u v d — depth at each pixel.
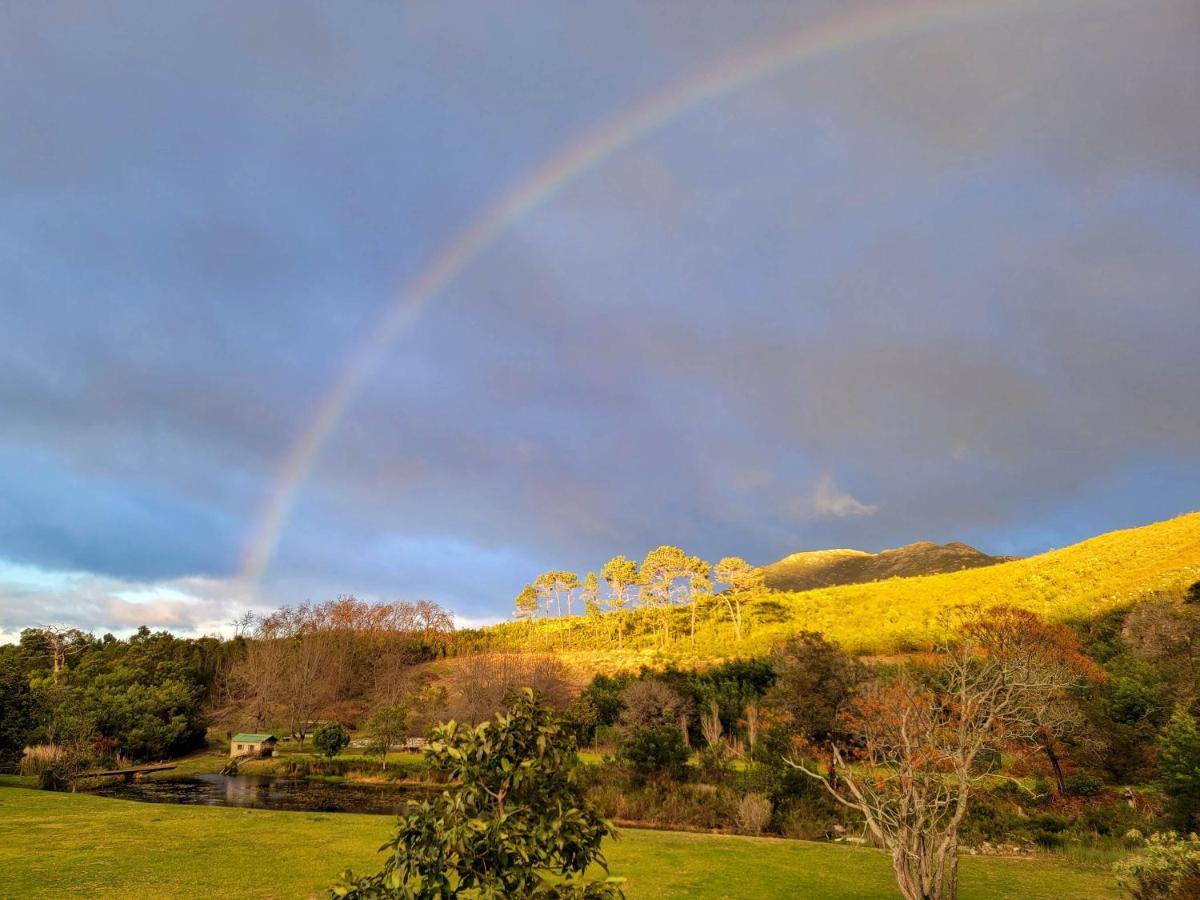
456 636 108.50
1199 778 19.61
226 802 32.12
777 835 22.98
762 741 29.58
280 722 75.31
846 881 14.56
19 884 13.62
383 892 4.38
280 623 98.06
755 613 91.94
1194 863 10.23
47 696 43.47
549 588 110.75
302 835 19.70
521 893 4.42
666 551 103.38
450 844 4.32
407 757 49.50
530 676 59.84
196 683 80.00
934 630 57.88
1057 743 26.70
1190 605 48.81
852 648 58.06
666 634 90.75
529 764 4.69
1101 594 64.12
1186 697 30.05
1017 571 89.75
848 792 25.16
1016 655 19.97
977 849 19.53
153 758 53.53
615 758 35.03
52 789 33.94
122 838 18.72
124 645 95.25
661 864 16.08
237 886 13.67
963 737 10.73
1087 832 20.47
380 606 105.81
